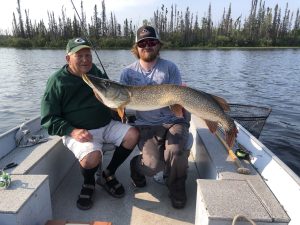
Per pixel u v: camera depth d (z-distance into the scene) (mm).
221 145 3537
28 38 78938
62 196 3359
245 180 2689
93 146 3068
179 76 3590
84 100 3242
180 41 70500
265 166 2859
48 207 2678
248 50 57594
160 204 3236
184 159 3080
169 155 3064
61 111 3254
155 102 3002
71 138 3203
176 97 2916
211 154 3273
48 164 3260
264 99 12625
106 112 3396
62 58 37781
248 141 3510
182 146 3109
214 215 2152
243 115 5434
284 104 11492
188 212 3113
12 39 75625
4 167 2832
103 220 2971
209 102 2955
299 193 2199
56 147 3475
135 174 3457
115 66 26078
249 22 76188
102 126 3381
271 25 74375
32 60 34938
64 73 3189
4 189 2420
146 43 3381
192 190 3504
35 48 68938
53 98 3162
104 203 3240
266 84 17031
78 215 3041
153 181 3684
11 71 23938
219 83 17750
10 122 9727
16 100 12930
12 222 2160
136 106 3035
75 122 3277
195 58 37500
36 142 3445
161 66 3527
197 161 4031
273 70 24250
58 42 71438
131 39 65062
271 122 8828
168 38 70188
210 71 23969
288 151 6703
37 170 2990
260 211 2240
